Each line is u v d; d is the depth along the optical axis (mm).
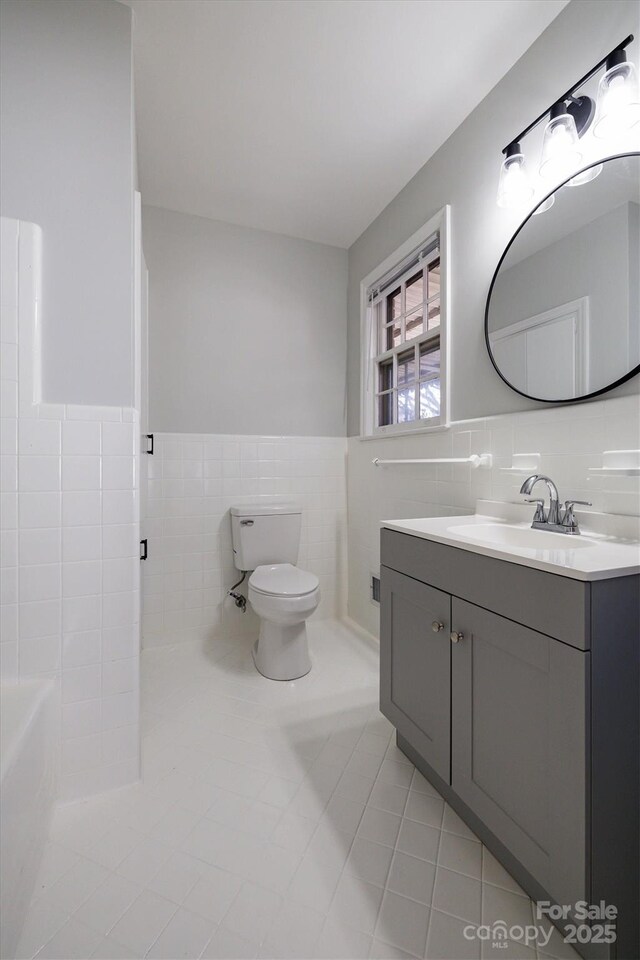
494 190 1713
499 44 1546
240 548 2482
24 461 1316
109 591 1401
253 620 2703
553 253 1425
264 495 2750
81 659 1367
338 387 2955
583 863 833
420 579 1374
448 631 1239
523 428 1549
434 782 1383
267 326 2766
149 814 1284
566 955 907
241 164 2160
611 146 1271
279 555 2555
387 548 1563
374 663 2273
